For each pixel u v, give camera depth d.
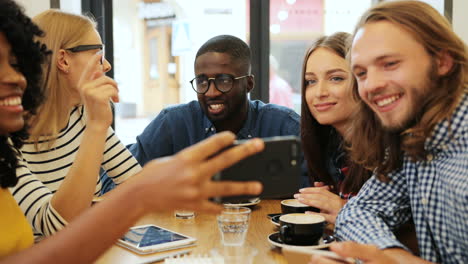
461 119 0.98
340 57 1.57
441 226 1.02
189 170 0.53
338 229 1.20
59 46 1.55
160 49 3.14
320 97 1.58
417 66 0.99
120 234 0.58
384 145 1.20
